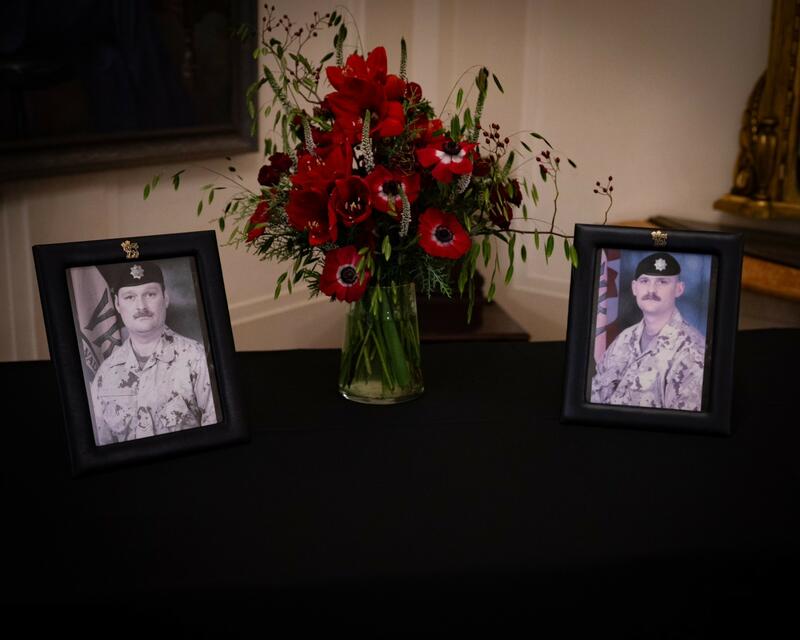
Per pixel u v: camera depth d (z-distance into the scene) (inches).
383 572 51.6
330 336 159.9
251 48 135.0
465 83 157.1
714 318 69.1
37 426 69.1
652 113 157.8
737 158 154.3
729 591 55.9
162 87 127.4
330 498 58.9
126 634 50.2
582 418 69.5
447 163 64.4
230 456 64.5
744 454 66.0
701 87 155.8
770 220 154.9
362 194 64.1
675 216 163.0
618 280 69.7
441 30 152.8
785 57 144.2
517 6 153.6
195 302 65.5
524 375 79.9
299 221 64.9
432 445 66.4
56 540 53.9
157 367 64.1
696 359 69.3
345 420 70.2
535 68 156.0
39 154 115.9
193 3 128.5
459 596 52.5
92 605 49.4
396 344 71.7
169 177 134.8
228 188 142.3
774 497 60.2
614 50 155.3
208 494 59.3
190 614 50.3
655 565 54.3
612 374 69.7
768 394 76.7
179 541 54.0
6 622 49.1
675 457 65.4
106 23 119.8
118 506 57.8
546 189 160.6
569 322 70.0
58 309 61.4
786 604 56.9
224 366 65.7
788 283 134.5
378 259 68.4
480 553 53.4
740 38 151.7
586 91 156.9
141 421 63.4
